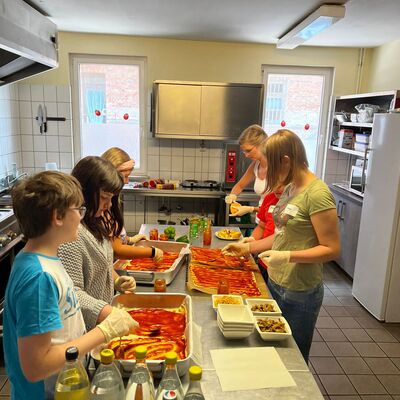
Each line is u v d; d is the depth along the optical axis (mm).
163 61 4355
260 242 2121
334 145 4590
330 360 2646
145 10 3211
